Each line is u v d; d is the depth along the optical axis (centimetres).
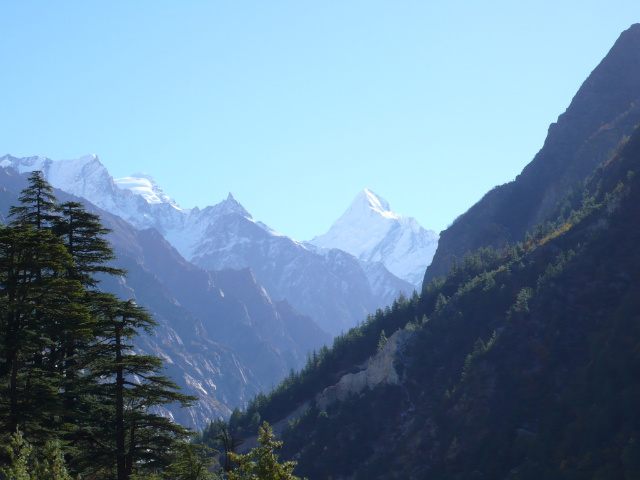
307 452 16500
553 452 12325
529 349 15425
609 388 12762
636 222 17150
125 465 5084
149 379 5450
